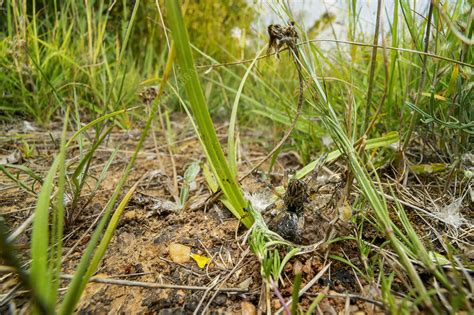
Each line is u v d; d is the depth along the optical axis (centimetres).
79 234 18
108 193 23
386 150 25
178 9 12
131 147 33
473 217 19
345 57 32
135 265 16
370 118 26
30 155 28
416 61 24
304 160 28
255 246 15
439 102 22
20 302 13
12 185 23
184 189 23
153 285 14
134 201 22
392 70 23
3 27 40
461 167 21
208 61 49
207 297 14
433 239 17
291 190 16
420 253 13
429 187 22
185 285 15
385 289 12
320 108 18
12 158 27
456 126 19
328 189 20
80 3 40
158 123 41
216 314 13
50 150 30
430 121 20
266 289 13
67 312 10
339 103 29
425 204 20
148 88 22
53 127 36
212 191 21
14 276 14
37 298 9
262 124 41
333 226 15
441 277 11
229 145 19
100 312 13
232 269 16
